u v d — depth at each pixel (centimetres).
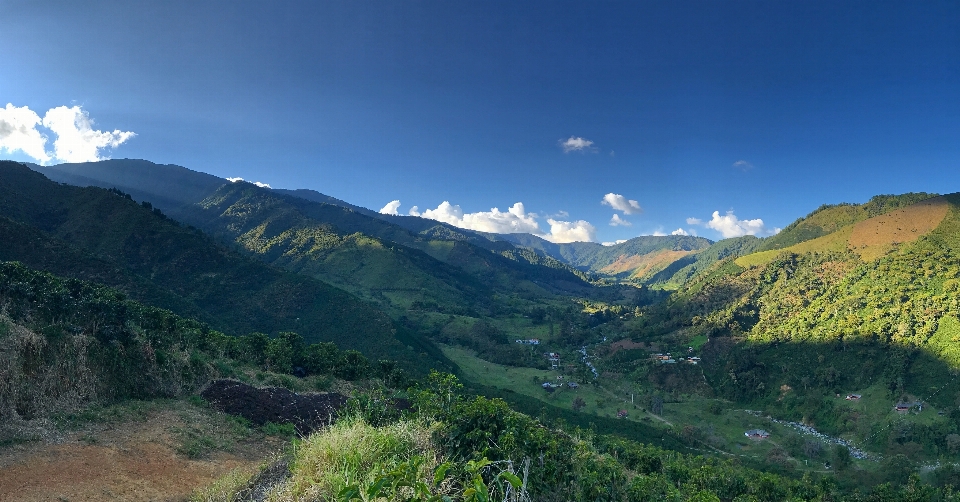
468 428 638
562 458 664
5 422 988
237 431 1322
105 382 1333
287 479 591
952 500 2566
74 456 918
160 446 1067
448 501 324
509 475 342
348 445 557
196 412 1406
